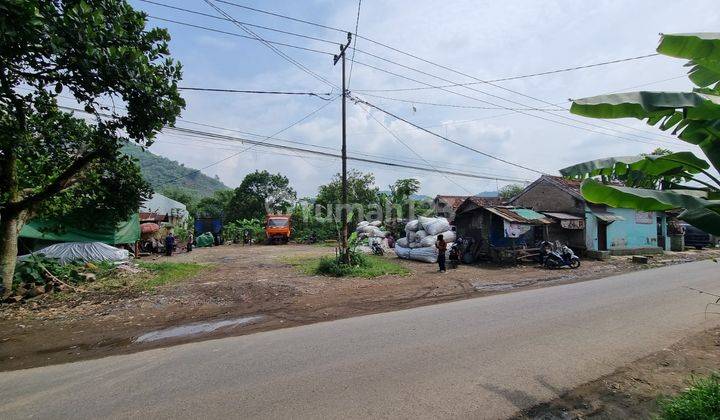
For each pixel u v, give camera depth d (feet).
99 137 30.81
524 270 48.03
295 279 40.52
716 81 13.23
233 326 23.12
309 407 12.30
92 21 22.72
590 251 59.98
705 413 10.80
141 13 26.66
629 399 12.68
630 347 17.46
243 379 14.74
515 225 53.57
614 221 64.28
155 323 24.03
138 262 53.93
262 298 31.01
